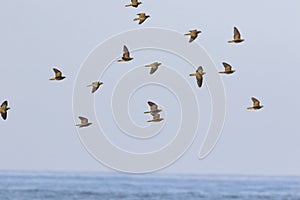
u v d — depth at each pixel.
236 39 44.09
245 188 120.56
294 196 106.00
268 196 105.69
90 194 103.12
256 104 45.34
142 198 99.38
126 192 106.88
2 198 98.19
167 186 121.00
